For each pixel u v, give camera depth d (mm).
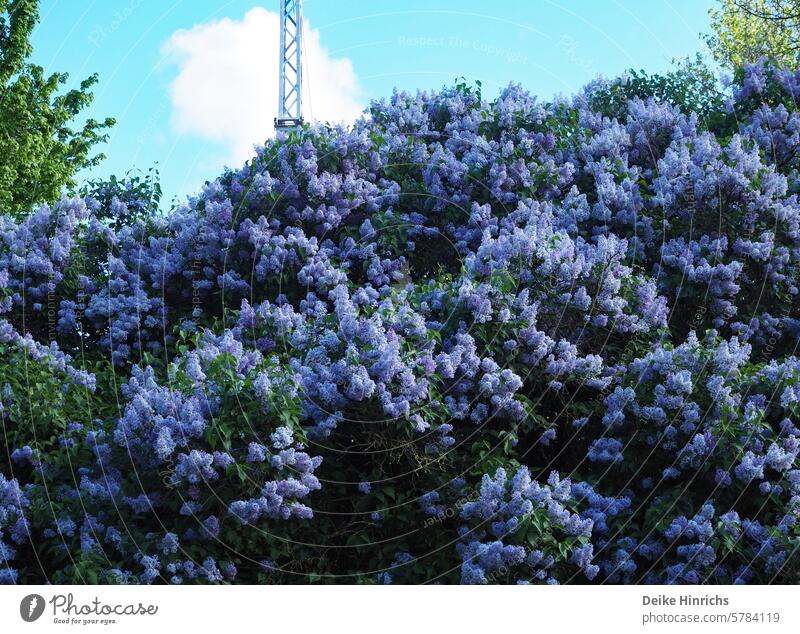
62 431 5875
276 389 5012
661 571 5262
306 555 5207
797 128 8586
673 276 7113
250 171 8172
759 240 7258
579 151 8523
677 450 5637
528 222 7129
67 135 18203
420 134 9008
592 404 6094
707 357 5668
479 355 5840
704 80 10320
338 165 8023
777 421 5613
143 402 4941
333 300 7109
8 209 15656
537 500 5066
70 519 5031
